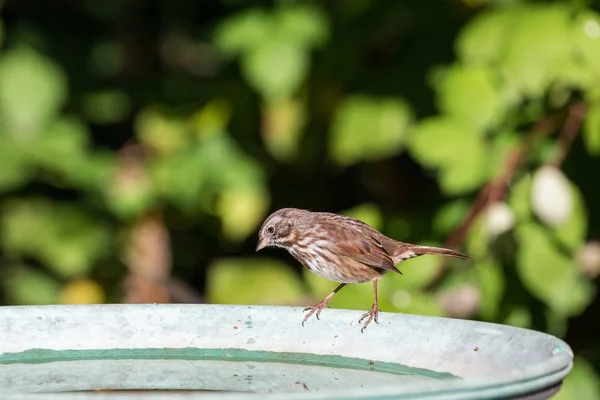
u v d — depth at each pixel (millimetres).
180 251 14367
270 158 13539
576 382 11719
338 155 12336
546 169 10625
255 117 13414
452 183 10641
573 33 10414
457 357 6371
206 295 14086
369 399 4543
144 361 6797
